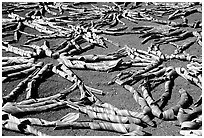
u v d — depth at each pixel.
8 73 6.13
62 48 7.81
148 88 5.56
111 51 7.72
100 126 4.43
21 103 5.01
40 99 5.20
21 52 7.21
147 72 6.21
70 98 5.36
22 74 6.09
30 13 11.18
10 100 5.21
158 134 4.33
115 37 8.87
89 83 5.95
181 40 8.43
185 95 5.21
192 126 4.32
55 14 11.34
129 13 11.23
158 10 11.65
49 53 7.12
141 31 9.11
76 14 11.20
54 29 9.48
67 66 6.63
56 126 4.45
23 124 4.47
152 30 9.21
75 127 4.50
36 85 5.78
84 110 4.84
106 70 6.40
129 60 6.91
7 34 8.98
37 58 7.09
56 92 5.62
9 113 4.72
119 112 4.70
